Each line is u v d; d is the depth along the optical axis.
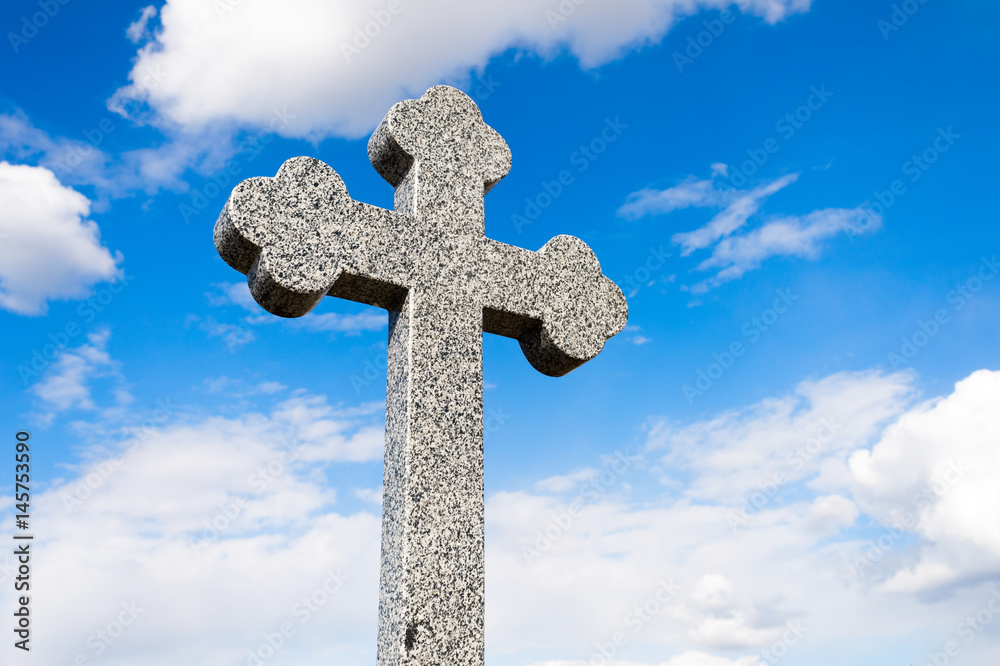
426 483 2.72
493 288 3.20
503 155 3.46
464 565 2.70
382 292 2.97
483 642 2.65
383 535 2.78
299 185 2.83
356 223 2.92
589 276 3.54
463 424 2.89
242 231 2.67
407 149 3.19
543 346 3.38
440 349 2.94
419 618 2.55
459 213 3.22
